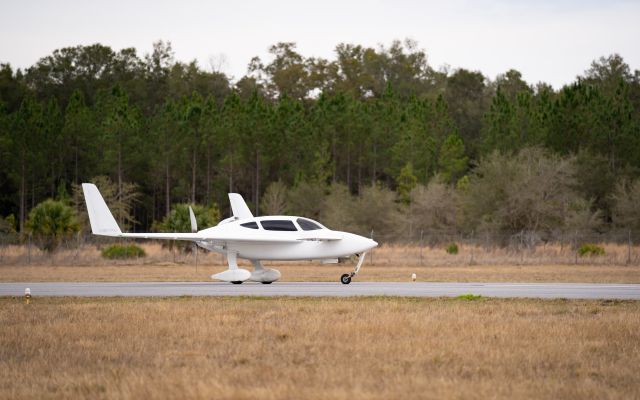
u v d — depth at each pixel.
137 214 141.50
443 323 27.56
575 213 92.00
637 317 29.33
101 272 61.28
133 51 187.12
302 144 126.25
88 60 181.12
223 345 23.89
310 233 47.72
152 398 17.25
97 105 146.50
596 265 67.50
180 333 26.05
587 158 108.06
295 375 19.39
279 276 48.66
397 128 131.00
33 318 30.02
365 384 18.50
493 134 119.31
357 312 30.69
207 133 125.88
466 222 99.69
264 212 116.50
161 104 176.62
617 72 183.00
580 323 27.64
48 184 132.00
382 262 69.88
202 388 17.73
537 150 99.50
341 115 130.50
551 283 48.06
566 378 19.39
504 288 43.12
